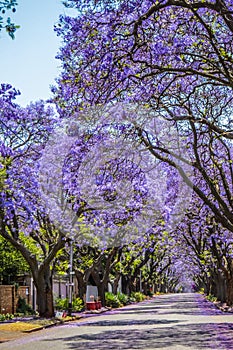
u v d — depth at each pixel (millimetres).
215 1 13086
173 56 14898
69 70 14172
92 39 13625
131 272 64625
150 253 62000
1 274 38094
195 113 21766
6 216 25047
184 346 15406
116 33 13508
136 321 27688
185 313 34594
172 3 12227
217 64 14992
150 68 14664
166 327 23016
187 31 15102
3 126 24266
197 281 108938
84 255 41906
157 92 16844
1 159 23000
